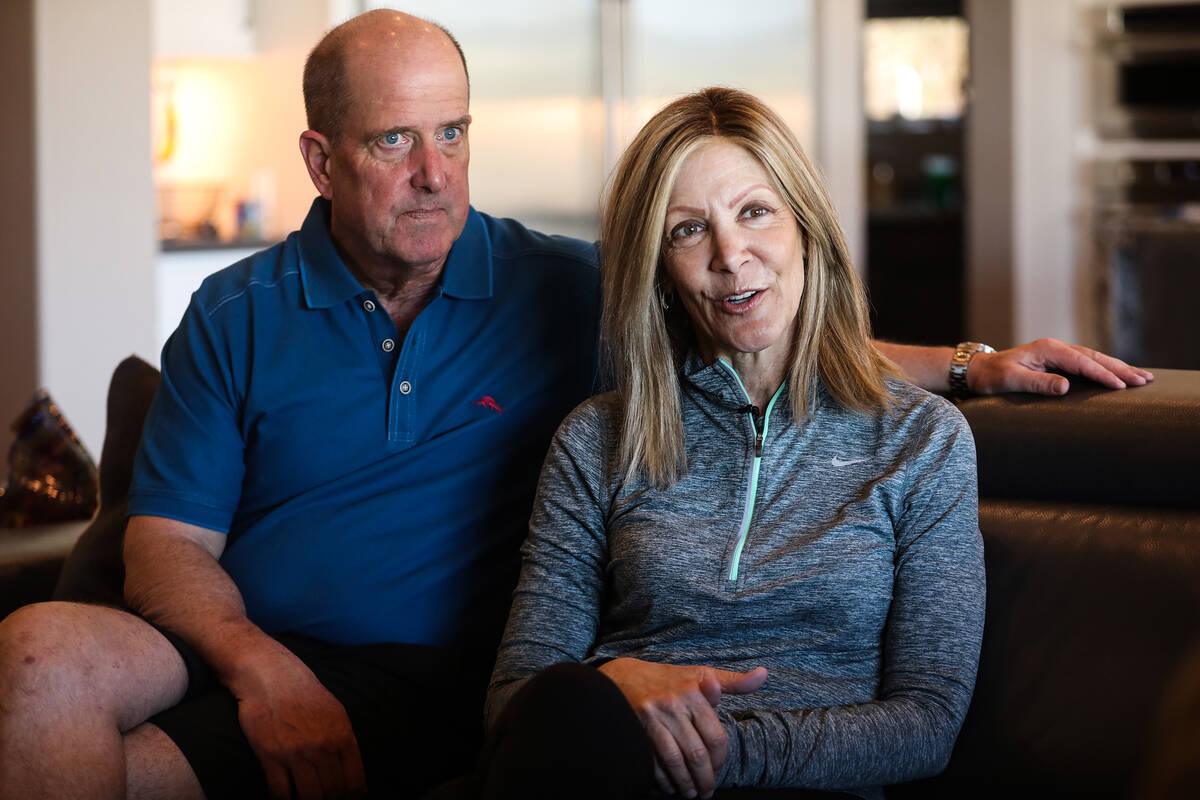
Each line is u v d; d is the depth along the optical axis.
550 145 4.85
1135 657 1.35
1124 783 1.30
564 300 1.84
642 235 1.53
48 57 3.57
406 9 4.49
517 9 4.72
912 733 1.31
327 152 1.77
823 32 5.14
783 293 1.51
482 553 1.75
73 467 2.21
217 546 1.79
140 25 3.75
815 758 1.28
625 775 1.18
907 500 1.44
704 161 1.50
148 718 1.54
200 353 1.80
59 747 1.39
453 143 1.76
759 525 1.47
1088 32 5.23
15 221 3.67
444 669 1.71
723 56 5.08
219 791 1.52
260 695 1.55
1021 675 1.41
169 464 1.77
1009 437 1.55
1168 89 5.23
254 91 4.53
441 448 1.76
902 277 7.03
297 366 1.78
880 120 7.25
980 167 5.30
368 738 1.63
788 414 1.52
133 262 3.79
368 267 1.78
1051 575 1.44
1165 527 1.41
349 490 1.76
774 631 1.43
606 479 1.58
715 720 1.29
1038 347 1.62
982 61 5.24
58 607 1.48
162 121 4.63
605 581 1.58
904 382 1.54
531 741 1.17
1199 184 5.24
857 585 1.41
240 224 4.45
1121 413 1.49
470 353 1.80
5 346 3.76
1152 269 4.80
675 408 1.56
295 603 1.74
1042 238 5.29
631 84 4.93
